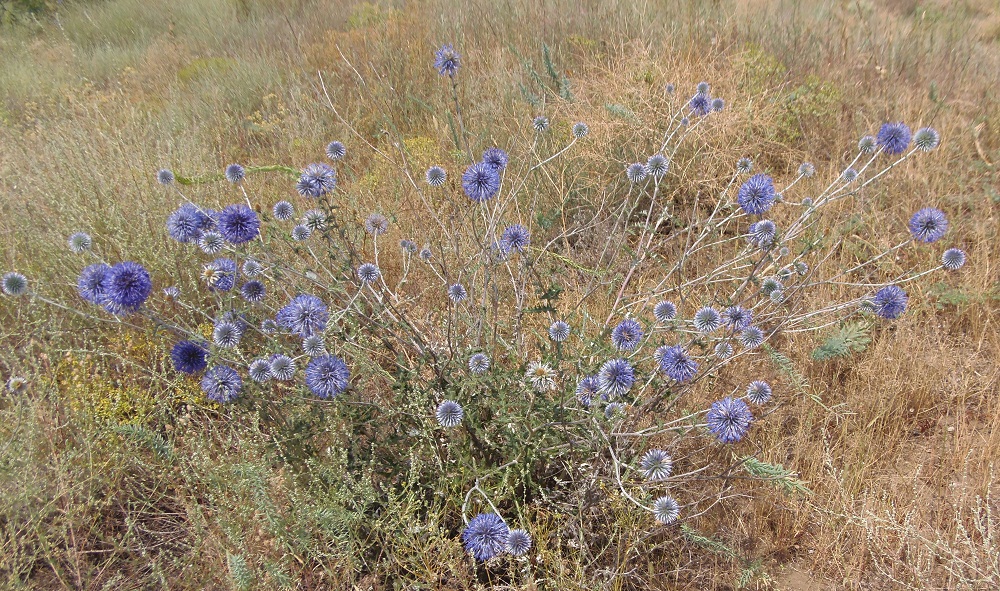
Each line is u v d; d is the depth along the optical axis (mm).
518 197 1198
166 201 1081
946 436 856
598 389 653
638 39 1630
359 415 703
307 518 637
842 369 949
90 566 686
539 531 661
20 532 672
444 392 700
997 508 760
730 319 730
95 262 942
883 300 792
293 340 867
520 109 1443
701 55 1604
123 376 850
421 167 1277
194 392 819
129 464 759
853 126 1457
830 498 774
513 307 885
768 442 831
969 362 962
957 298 1021
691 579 702
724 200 1210
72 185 1102
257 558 638
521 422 673
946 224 833
